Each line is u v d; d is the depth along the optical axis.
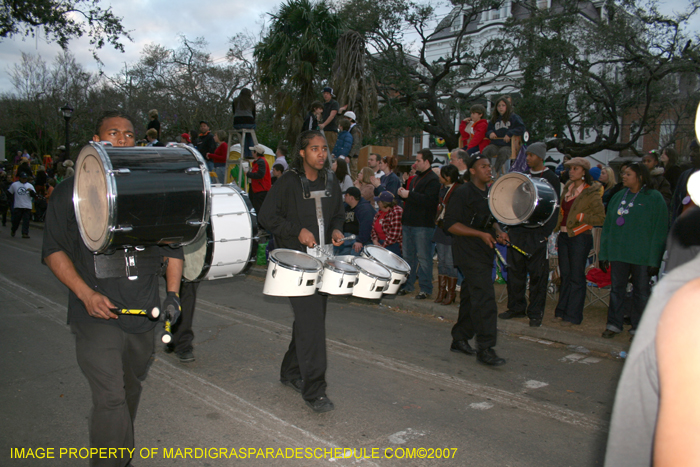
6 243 13.60
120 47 19.20
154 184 2.45
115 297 2.57
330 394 4.27
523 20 23.36
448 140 26.66
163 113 41.34
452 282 7.18
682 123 23.28
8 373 4.61
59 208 2.56
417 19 24.50
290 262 3.58
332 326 6.45
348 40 13.55
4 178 18.34
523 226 5.85
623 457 1.04
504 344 5.85
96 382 2.46
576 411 4.04
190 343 5.01
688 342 0.86
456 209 4.91
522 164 7.32
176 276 2.75
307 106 14.81
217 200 4.58
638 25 21.69
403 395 4.29
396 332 6.25
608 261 5.90
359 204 7.71
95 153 2.43
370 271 3.96
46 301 7.35
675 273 1.02
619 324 5.75
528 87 23.19
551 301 7.68
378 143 25.05
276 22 15.03
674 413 0.86
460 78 28.22
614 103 22.66
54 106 39.69
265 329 6.16
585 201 6.15
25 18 17.70
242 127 11.52
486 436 3.58
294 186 3.90
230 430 3.61
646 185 5.63
